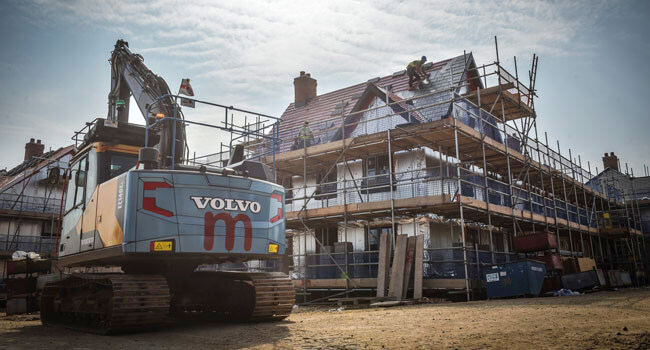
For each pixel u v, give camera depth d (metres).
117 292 7.94
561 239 30.75
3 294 24.88
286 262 23.08
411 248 17.19
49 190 34.59
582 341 5.90
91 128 10.41
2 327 10.34
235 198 8.90
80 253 9.84
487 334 6.88
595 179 35.50
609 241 37.69
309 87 29.38
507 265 16.73
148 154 8.91
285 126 26.92
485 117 22.06
